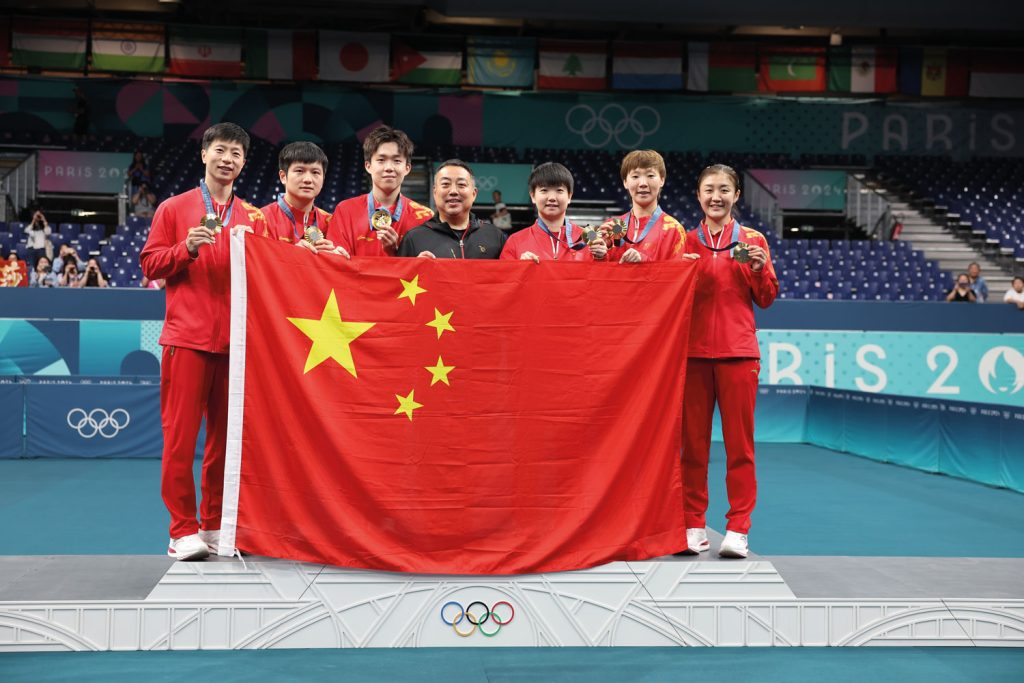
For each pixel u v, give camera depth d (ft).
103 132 68.85
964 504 26.68
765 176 66.74
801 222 68.80
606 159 70.59
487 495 13.24
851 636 13.34
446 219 14.79
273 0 64.34
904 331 44.50
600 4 61.36
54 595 12.82
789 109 73.46
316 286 13.25
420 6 63.57
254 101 70.33
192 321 13.17
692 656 12.71
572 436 13.46
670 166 69.21
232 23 69.51
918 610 13.41
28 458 34.68
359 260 13.34
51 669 11.75
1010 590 13.92
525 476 13.33
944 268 59.36
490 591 13.04
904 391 44.37
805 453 39.01
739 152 73.31
